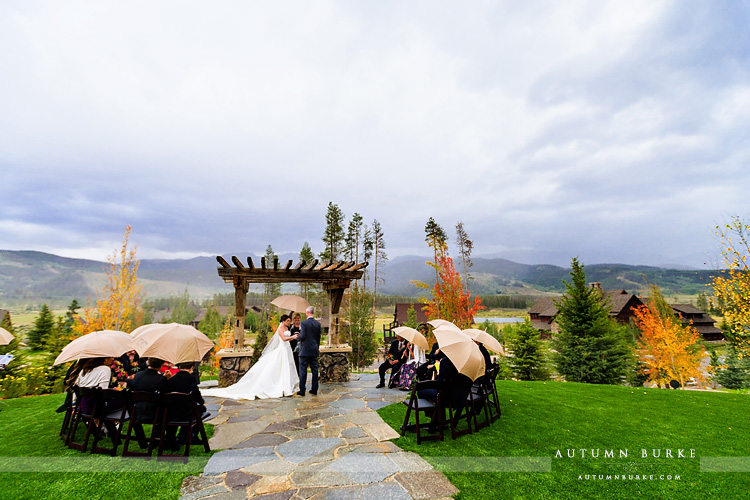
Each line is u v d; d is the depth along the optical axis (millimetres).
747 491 3621
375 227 40219
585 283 23516
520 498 3404
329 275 9695
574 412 6629
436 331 5277
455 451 4504
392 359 8266
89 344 4633
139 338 4531
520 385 9695
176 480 3648
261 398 7141
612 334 22500
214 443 4707
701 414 6621
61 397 7945
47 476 3705
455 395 4996
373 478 3732
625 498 3469
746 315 14977
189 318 80562
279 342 7910
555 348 23891
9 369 13367
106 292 22344
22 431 5266
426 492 3457
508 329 36000
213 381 9727
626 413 6621
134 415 4277
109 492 3387
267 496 3342
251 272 8789
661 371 24281
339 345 9711
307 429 5273
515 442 4891
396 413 6082
